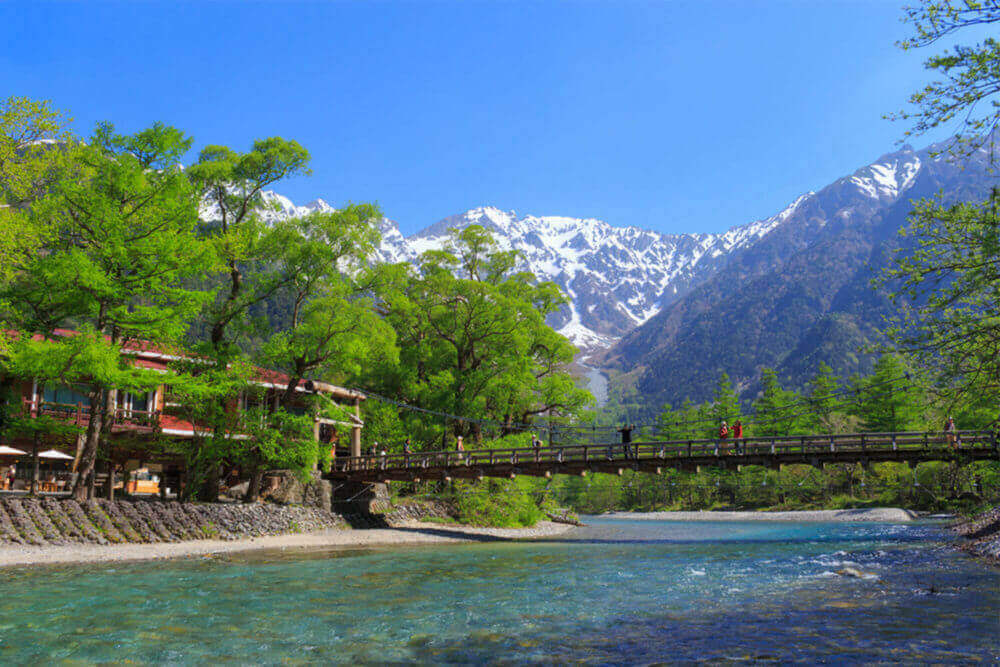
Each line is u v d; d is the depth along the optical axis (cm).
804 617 1101
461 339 4934
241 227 2895
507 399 4834
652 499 9638
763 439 3306
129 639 955
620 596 1377
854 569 1803
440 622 1091
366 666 821
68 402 3012
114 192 2309
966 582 1491
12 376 2670
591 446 3528
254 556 2214
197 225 2625
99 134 2312
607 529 4709
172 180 2342
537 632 1012
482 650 898
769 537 3725
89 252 2273
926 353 1235
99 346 2128
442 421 4612
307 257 2964
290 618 1120
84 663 829
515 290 5469
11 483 2978
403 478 3638
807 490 7675
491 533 3753
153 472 4028
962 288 1165
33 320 2269
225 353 2891
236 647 914
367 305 3319
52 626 1040
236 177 2992
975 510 4250
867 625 1021
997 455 2758
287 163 3030
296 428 3020
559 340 5278
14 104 1966
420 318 4981
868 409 6556
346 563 2036
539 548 2798
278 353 2934
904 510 6162
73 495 2355
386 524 3656
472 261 5512
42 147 2066
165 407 2966
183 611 1176
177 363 2797
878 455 3125
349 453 4312
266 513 2961
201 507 2662
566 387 4928
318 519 3256
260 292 2997
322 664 830
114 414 2859
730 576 1727
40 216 2114
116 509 2344
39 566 1809
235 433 2942
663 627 1041
